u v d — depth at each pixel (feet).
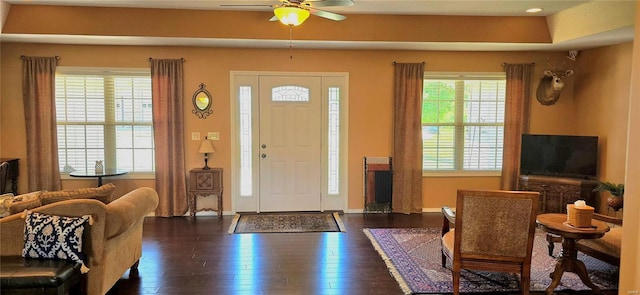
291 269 12.33
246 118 18.79
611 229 11.94
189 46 17.99
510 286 11.09
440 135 19.62
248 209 19.20
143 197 11.30
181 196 18.48
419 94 18.81
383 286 11.14
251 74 18.56
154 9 15.61
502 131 19.74
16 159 17.24
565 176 17.83
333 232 16.20
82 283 9.25
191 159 18.61
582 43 16.71
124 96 18.29
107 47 17.75
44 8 15.15
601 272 12.00
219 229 16.48
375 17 16.39
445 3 14.65
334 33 16.44
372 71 18.93
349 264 12.75
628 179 6.85
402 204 19.26
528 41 16.99
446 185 19.74
